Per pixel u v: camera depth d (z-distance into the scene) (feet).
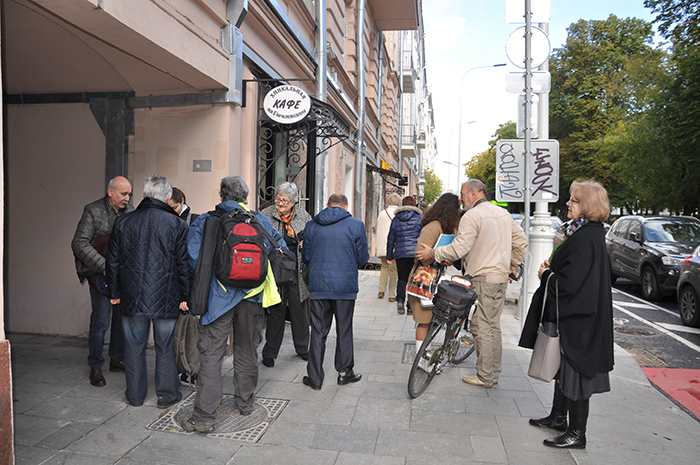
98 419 11.73
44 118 18.33
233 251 10.94
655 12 50.65
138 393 12.52
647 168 62.54
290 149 28.76
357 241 14.10
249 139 18.65
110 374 14.93
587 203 10.43
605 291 10.27
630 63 74.13
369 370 15.94
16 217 18.71
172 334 12.49
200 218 11.55
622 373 16.48
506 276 14.56
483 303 14.38
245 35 18.88
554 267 10.80
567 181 110.22
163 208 12.34
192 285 12.03
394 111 76.79
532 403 13.34
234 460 9.98
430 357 13.91
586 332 10.12
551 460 10.23
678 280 28.63
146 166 17.65
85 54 15.60
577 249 10.28
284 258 12.65
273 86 21.95
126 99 17.71
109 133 17.88
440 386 14.58
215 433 11.18
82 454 10.03
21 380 14.19
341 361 14.46
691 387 15.62
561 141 112.16
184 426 11.27
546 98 23.80
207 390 11.15
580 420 10.68
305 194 30.04
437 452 10.47
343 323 14.35
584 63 109.60
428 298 15.02
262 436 11.09
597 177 103.40
